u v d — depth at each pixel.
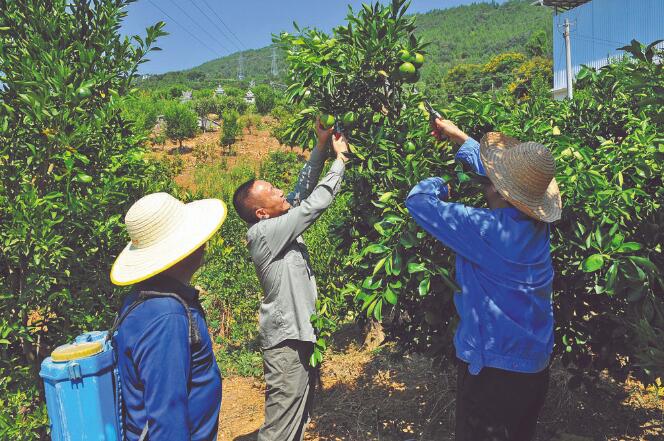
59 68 3.24
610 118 3.77
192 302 1.93
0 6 3.46
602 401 4.38
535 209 2.21
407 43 3.07
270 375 3.11
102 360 1.80
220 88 66.00
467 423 2.36
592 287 3.12
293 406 3.11
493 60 112.50
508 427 2.29
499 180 2.26
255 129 42.19
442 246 2.92
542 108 4.04
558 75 39.94
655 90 2.57
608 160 3.20
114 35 3.69
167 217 1.93
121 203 3.62
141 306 1.79
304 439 4.29
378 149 3.11
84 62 3.43
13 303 3.29
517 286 2.21
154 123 37.88
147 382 1.69
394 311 3.61
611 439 3.87
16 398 3.08
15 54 3.36
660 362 2.55
